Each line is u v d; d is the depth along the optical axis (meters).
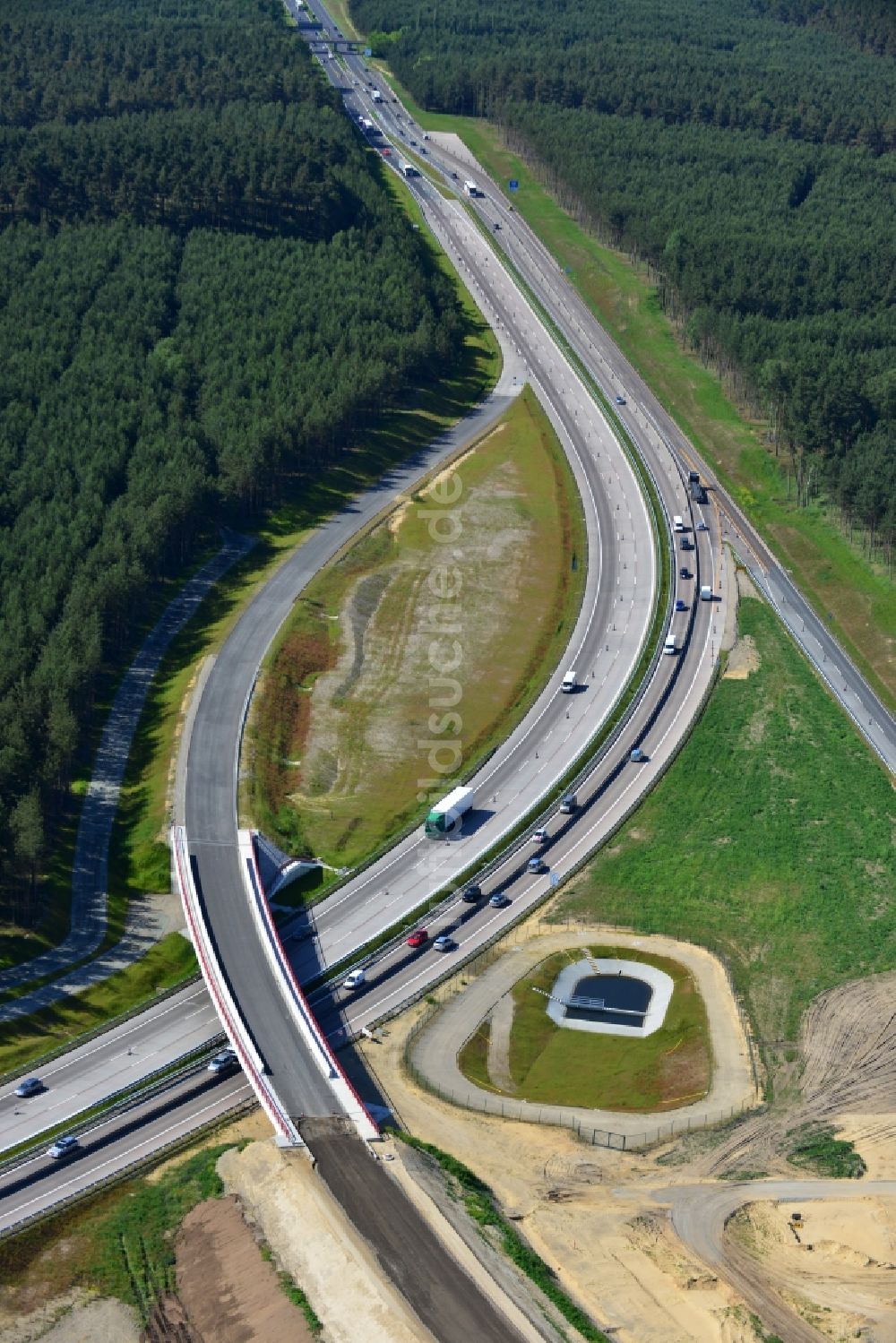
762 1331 155.12
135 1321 158.50
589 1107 190.00
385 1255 156.50
